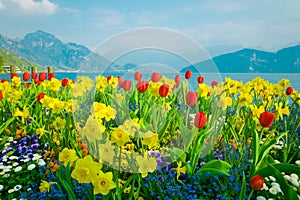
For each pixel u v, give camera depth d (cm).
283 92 477
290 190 220
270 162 288
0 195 272
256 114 304
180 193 237
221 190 254
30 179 291
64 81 504
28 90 566
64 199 235
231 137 397
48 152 319
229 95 443
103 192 167
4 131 408
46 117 417
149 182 246
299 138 387
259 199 240
